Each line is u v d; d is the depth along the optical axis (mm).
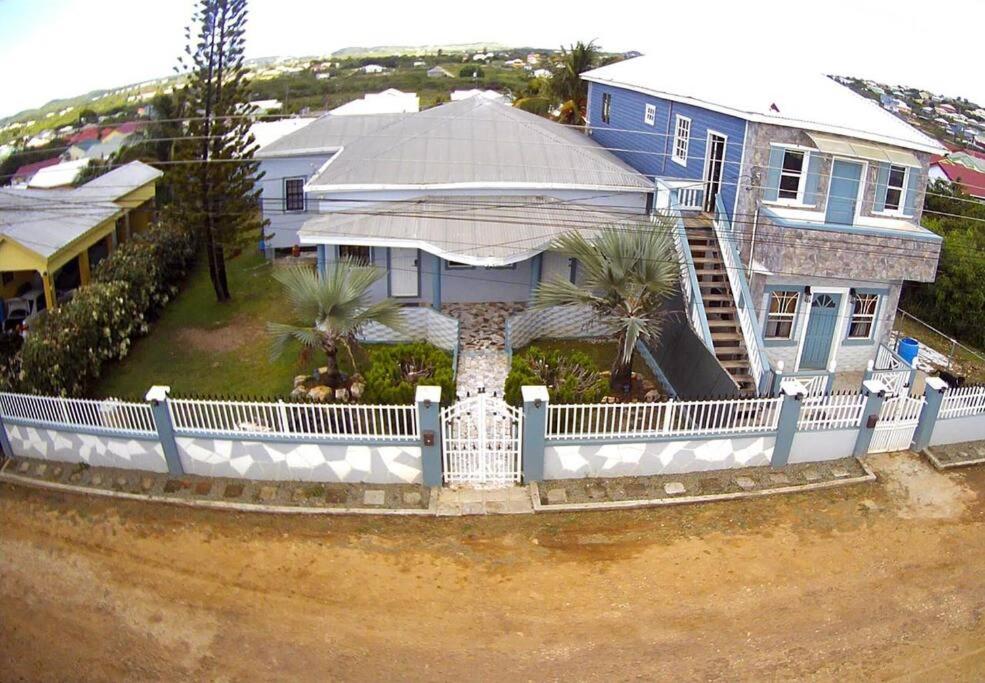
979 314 20734
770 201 17469
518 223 18656
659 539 12016
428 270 20234
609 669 9562
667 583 11102
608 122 26094
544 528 12195
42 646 9938
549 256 20062
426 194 19578
